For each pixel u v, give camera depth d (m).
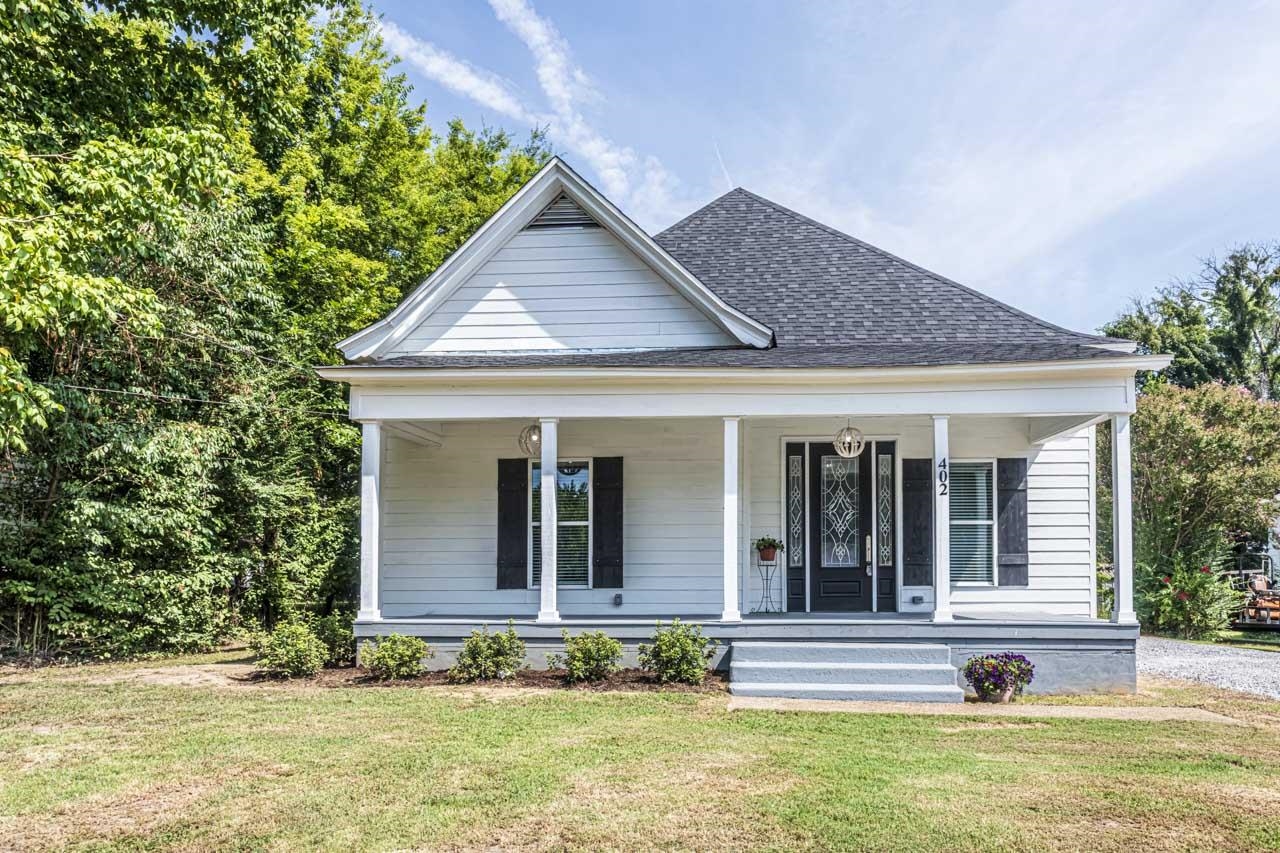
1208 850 4.62
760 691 9.09
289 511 14.53
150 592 12.28
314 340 17.28
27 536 11.52
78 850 4.61
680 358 10.86
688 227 14.38
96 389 11.79
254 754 6.44
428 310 11.81
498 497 12.30
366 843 4.70
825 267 13.26
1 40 9.95
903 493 11.88
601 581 12.05
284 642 10.29
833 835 4.81
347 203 21.36
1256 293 33.62
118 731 7.21
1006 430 12.01
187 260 12.39
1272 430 19.03
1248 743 7.07
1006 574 11.85
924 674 9.40
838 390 10.30
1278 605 19.73
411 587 12.30
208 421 13.26
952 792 5.56
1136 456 19.45
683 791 5.57
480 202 27.39
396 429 11.30
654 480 12.15
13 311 7.96
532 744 6.76
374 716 7.78
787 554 11.93
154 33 12.02
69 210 8.89
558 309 11.82
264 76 12.95
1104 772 6.08
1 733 7.15
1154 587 18.33
